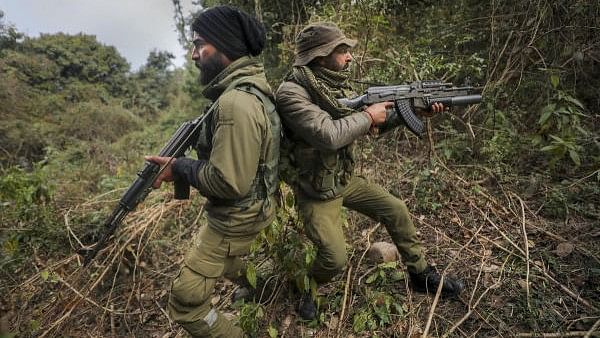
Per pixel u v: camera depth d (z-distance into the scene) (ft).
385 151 12.78
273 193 6.40
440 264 8.71
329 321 7.77
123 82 71.61
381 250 8.91
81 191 15.83
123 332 8.77
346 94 7.47
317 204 7.06
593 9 11.64
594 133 10.86
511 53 12.42
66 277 10.28
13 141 36.76
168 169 6.12
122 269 10.50
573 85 12.09
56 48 65.36
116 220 6.48
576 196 9.64
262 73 6.10
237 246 6.21
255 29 5.93
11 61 57.26
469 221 9.75
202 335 6.43
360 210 7.81
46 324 9.05
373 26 12.12
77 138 42.63
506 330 6.86
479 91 12.69
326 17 13.28
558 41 12.12
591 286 7.46
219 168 5.42
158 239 11.62
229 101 5.46
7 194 10.93
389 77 12.07
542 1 12.19
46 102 49.06
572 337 6.54
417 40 14.56
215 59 5.90
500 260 8.51
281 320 8.05
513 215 9.70
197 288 6.07
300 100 6.10
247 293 8.57
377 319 7.61
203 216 12.38
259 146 5.59
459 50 14.49
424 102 7.09
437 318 7.41
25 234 11.30
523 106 12.47
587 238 8.57
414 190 10.71
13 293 10.03
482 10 14.35
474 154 11.92
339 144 6.03
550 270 8.01
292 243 7.53
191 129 6.20
